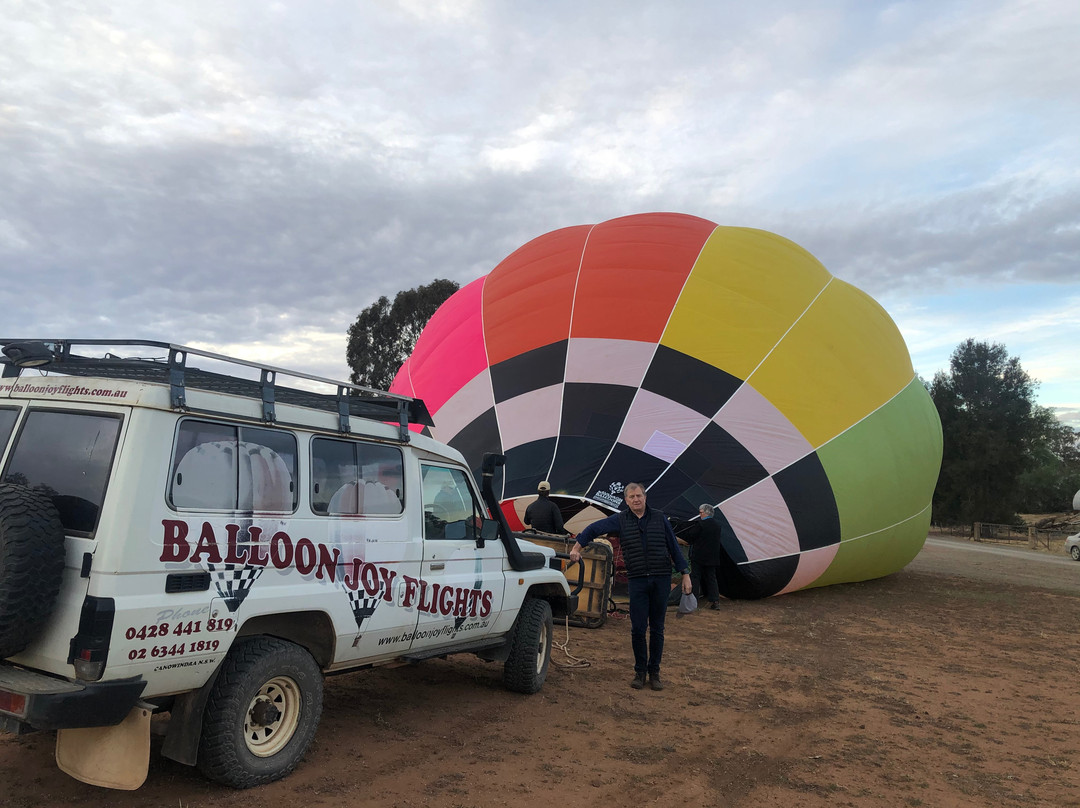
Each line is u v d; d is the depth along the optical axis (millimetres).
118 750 3633
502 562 6215
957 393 53844
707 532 11422
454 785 4445
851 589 15133
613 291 13570
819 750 5633
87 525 3582
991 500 50750
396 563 5055
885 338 14664
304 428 4527
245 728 4141
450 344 15117
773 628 10391
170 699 4105
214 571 3885
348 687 6355
